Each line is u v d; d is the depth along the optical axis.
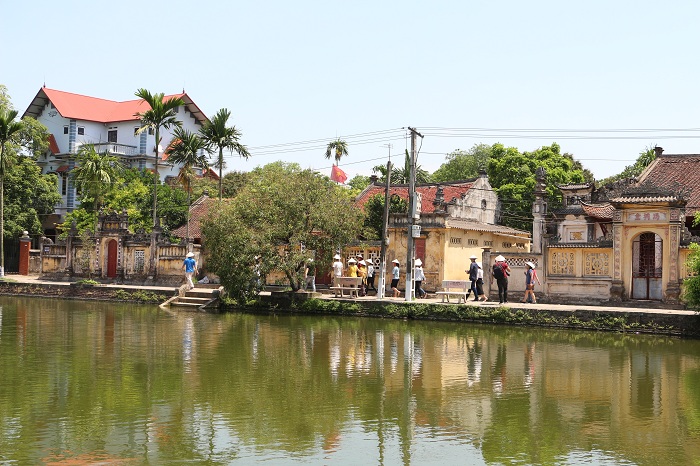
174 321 29.80
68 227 55.69
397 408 14.62
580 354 21.75
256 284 34.81
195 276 43.88
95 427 12.78
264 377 17.45
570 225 41.28
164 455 11.34
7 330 25.81
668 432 13.14
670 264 29.31
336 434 12.70
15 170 56.97
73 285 42.19
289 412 14.12
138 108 70.12
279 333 26.02
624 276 30.59
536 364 19.91
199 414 13.80
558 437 12.76
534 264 33.09
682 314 26.05
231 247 33.94
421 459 11.43
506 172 54.75
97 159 50.38
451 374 18.28
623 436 12.87
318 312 33.34
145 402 14.64
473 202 47.09
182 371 18.02
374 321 30.56
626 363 20.19
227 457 11.31
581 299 31.66
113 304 38.56
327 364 19.44
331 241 34.50
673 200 29.12
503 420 13.85
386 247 37.97
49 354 20.33
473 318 29.61
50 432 12.45
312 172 35.69
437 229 38.22
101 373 17.55
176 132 50.88
